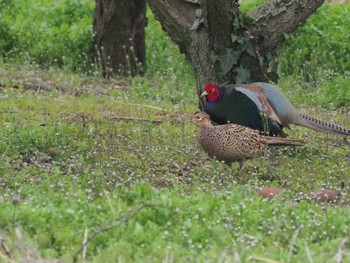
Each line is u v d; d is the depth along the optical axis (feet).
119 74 67.10
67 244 29.43
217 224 30.94
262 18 49.39
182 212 31.71
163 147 45.98
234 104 45.03
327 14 71.92
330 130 47.24
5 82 60.44
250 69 49.06
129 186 38.01
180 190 36.42
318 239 30.91
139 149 45.29
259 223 31.68
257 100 45.34
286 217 32.40
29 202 32.68
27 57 67.26
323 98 60.70
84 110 54.65
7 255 28.27
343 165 44.39
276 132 46.29
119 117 52.95
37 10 74.59
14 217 30.68
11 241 29.04
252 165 42.68
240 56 48.80
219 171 41.34
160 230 30.63
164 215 31.32
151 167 42.42
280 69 67.21
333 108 59.77
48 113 53.01
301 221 31.73
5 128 45.98
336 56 68.64
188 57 50.85
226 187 38.24
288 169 43.14
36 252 28.22
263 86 46.39
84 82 63.72
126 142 46.39
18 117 51.37
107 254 28.35
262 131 45.52
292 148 46.65
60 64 68.23
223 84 48.73
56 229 30.04
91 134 47.39
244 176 40.96
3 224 30.63
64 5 74.64
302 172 42.93
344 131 47.26
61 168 41.60
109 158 42.88
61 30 69.31
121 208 32.17
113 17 66.64
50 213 31.14
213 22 48.21
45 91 59.77
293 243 29.60
